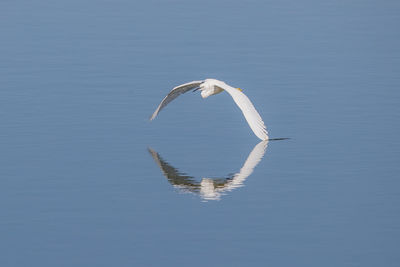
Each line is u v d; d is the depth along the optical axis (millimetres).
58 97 23469
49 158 18062
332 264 12477
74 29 33625
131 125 20859
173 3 39688
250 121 15766
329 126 20594
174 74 26234
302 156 18219
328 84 24875
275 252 12898
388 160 17781
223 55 28906
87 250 13031
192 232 13773
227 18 35906
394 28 33938
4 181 16516
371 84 24750
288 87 24531
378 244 13250
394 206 15000
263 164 17703
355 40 31641
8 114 21656
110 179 16688
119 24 34594
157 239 13461
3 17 36250
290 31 33250
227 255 12773
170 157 18266
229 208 14945
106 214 14656
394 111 21766
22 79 25625
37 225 14125
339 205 15086
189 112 22375
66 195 15680
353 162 17703
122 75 26188
